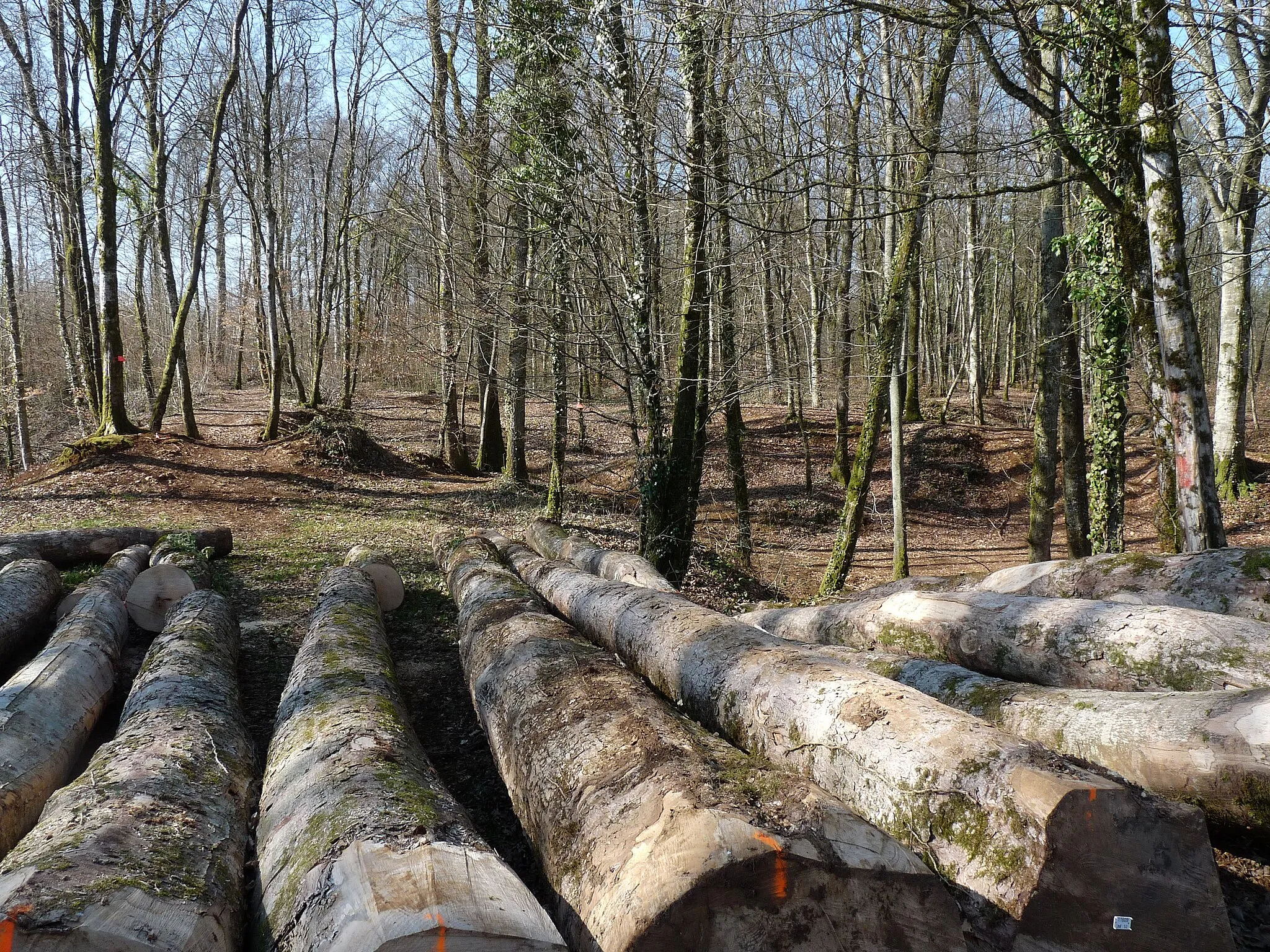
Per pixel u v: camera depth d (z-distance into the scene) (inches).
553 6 332.8
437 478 722.2
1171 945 95.9
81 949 83.2
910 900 89.7
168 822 120.1
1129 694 141.5
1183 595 188.4
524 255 442.0
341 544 479.5
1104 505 388.2
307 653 217.2
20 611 273.4
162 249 767.1
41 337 1130.0
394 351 774.5
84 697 204.1
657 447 391.2
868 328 501.0
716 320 432.1
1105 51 309.1
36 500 550.0
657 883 88.3
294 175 1064.8
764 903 86.4
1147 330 270.7
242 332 1348.4
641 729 129.1
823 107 343.0
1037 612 183.6
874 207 371.2
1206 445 246.4
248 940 109.1
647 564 332.2
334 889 93.6
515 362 467.8
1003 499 775.7
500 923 82.5
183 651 219.6
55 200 811.4
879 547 657.6
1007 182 366.0
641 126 343.0
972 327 957.8
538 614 222.7
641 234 364.5
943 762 110.7
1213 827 125.0
